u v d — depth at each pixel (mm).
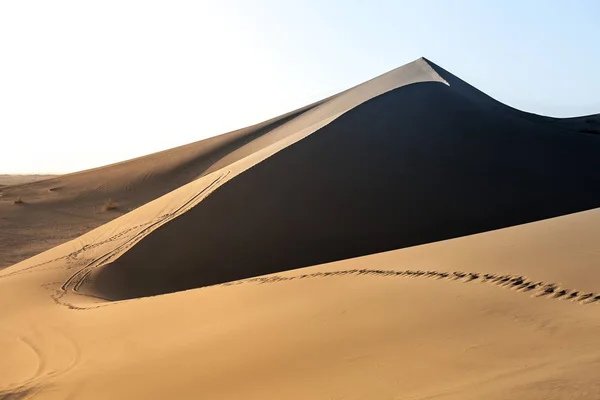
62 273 17578
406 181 23469
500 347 4945
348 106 45438
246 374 5992
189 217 20781
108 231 23172
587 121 51594
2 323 12148
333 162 24328
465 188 23531
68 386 7320
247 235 19891
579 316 5414
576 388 3475
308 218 20844
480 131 29578
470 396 3822
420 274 8516
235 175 23594
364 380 4879
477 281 7426
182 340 8227
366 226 20688
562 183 25062
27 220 38375
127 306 11852
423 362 4973
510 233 10133
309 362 5793
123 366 7648
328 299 8344
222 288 11773
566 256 7609
